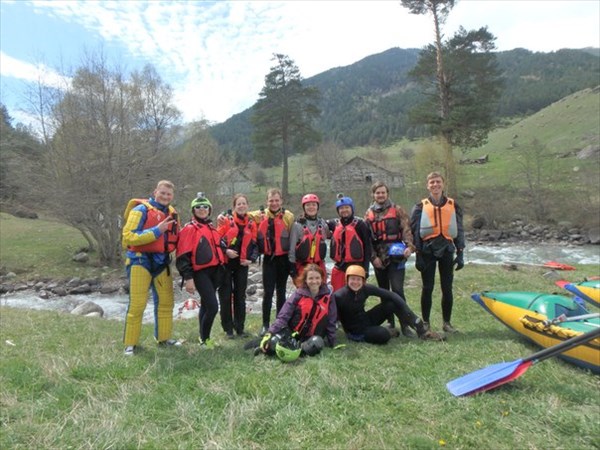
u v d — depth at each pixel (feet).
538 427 10.67
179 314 36.63
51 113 65.87
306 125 149.07
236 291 19.89
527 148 132.26
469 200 115.24
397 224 19.15
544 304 17.44
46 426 10.73
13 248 75.31
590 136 170.91
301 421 11.04
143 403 12.11
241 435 10.44
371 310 18.99
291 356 15.11
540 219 100.48
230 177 116.88
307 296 16.67
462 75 97.30
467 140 99.81
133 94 73.36
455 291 30.22
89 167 65.10
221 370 14.57
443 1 96.02
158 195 17.08
